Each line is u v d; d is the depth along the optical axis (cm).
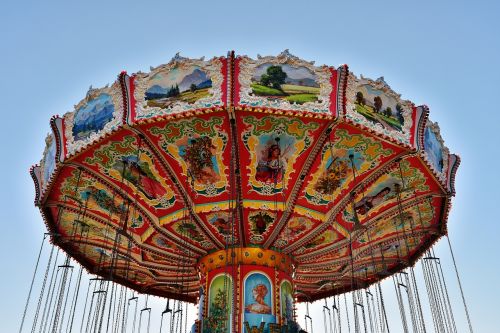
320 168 1541
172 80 1350
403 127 1464
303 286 2378
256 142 1437
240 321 1678
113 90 1388
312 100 1327
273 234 1756
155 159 1496
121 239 1912
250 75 1318
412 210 1806
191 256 1931
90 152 1477
